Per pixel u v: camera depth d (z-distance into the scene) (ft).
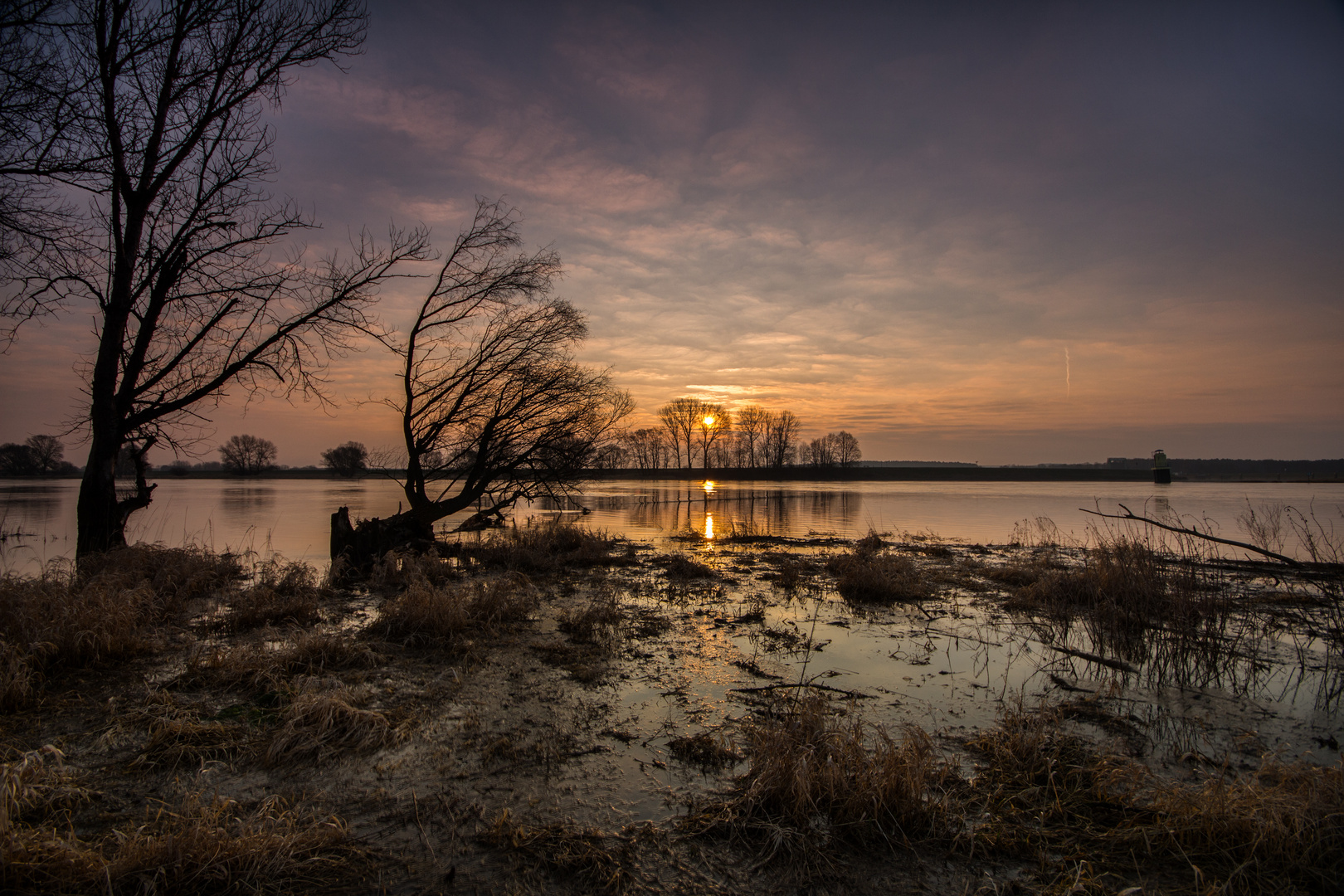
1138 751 16.06
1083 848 12.07
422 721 17.60
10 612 22.84
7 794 12.09
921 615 30.86
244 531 68.59
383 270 48.19
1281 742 16.66
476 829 12.58
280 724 17.06
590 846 11.93
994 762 15.15
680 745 15.94
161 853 10.86
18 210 35.12
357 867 11.32
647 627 27.68
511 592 31.71
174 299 43.83
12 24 31.07
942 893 10.92
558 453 55.36
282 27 44.21
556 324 52.65
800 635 26.84
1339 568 32.40
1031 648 25.17
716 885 11.00
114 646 22.52
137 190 41.65
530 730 17.10
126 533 65.67
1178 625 24.99
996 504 124.98
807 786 12.87
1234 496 146.51
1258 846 11.53
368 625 28.04
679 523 83.25
